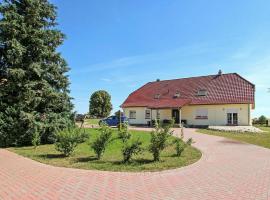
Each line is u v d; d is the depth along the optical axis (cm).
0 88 2012
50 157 1455
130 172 1116
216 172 1123
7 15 1947
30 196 804
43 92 2034
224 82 4469
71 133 1513
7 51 1939
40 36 2053
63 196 805
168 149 1681
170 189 880
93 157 1435
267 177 1041
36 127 1941
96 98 7544
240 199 781
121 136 1584
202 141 2195
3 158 1469
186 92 4606
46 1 2122
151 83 5400
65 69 2181
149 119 4688
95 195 816
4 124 1964
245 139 2420
